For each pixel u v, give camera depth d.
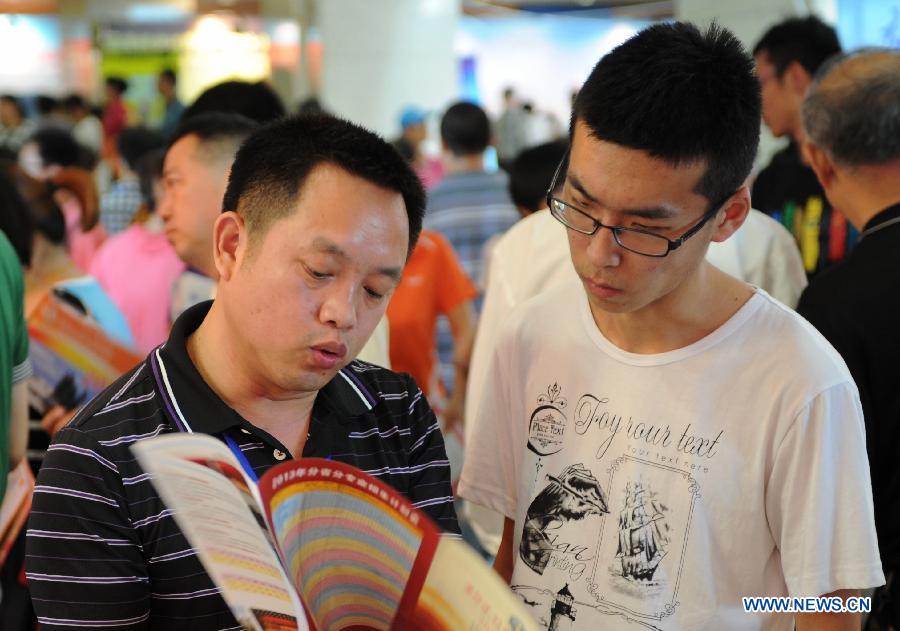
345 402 1.26
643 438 1.34
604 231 1.21
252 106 2.63
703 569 1.30
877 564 1.26
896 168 1.78
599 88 1.19
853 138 1.78
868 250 1.74
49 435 2.22
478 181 3.64
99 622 1.08
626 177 1.17
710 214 1.22
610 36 15.83
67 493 1.09
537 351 1.46
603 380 1.39
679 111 1.15
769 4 8.12
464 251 3.60
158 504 1.11
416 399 1.36
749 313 1.33
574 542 1.38
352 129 1.13
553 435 1.43
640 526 1.33
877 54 1.87
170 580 1.11
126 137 5.04
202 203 2.02
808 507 1.26
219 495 0.89
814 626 1.28
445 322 3.34
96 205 3.57
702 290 1.33
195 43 17.17
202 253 2.06
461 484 1.56
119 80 11.55
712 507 1.30
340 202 1.08
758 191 2.78
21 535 2.04
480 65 16.03
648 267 1.22
